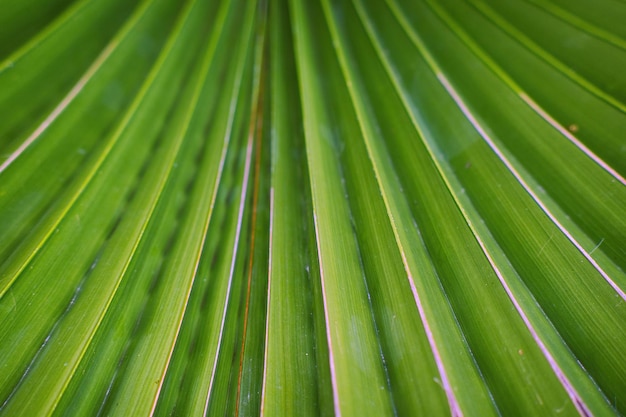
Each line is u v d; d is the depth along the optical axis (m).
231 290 0.19
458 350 0.17
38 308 0.17
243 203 0.20
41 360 0.17
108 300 0.18
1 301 0.17
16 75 0.19
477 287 0.18
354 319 0.17
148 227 0.19
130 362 0.17
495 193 0.19
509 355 0.17
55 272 0.18
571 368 0.17
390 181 0.20
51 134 0.19
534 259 0.18
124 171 0.20
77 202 0.19
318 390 0.17
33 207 0.19
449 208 0.19
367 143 0.20
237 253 0.20
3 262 0.18
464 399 0.16
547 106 0.20
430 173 0.20
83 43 0.20
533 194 0.19
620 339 0.17
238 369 0.18
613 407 0.16
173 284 0.18
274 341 0.17
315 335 0.18
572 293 0.18
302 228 0.20
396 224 0.19
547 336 0.17
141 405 0.17
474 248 0.18
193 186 0.20
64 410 0.16
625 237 0.18
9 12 0.18
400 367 0.16
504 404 0.16
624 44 0.19
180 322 0.18
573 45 0.20
